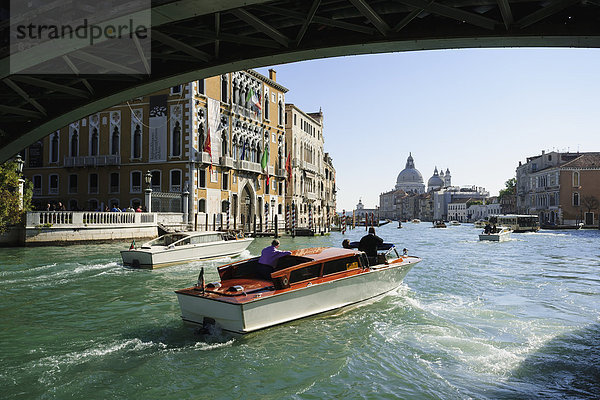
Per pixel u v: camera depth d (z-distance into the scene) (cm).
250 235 3750
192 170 3216
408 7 680
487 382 595
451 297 1148
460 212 14250
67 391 553
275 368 635
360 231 6097
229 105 3650
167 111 3306
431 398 546
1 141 1217
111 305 1009
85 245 2367
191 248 1708
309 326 838
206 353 691
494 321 902
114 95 1037
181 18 702
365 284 995
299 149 5228
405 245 3259
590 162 7081
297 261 889
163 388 566
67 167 3559
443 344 746
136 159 3394
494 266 1853
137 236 2659
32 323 862
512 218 5819
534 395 557
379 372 625
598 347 741
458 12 646
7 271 1445
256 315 760
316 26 800
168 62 963
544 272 1659
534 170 8294
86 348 716
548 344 755
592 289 1281
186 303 795
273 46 821
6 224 2205
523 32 662
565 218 7075
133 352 696
